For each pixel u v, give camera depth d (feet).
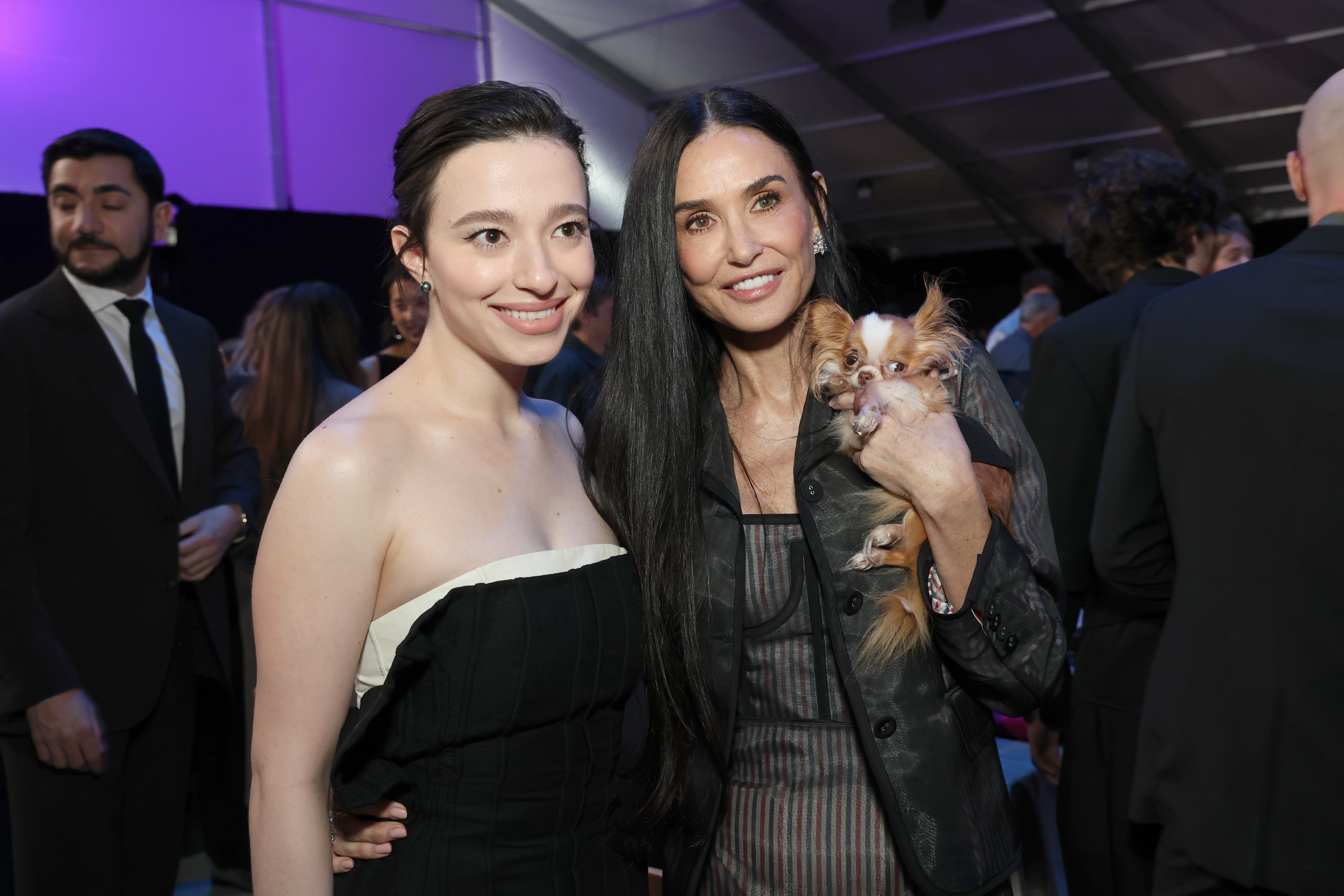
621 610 4.86
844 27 34.83
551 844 4.55
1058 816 7.29
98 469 7.96
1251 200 43.91
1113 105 37.81
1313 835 4.79
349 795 4.26
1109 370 7.24
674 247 5.17
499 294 4.33
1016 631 4.59
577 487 5.18
